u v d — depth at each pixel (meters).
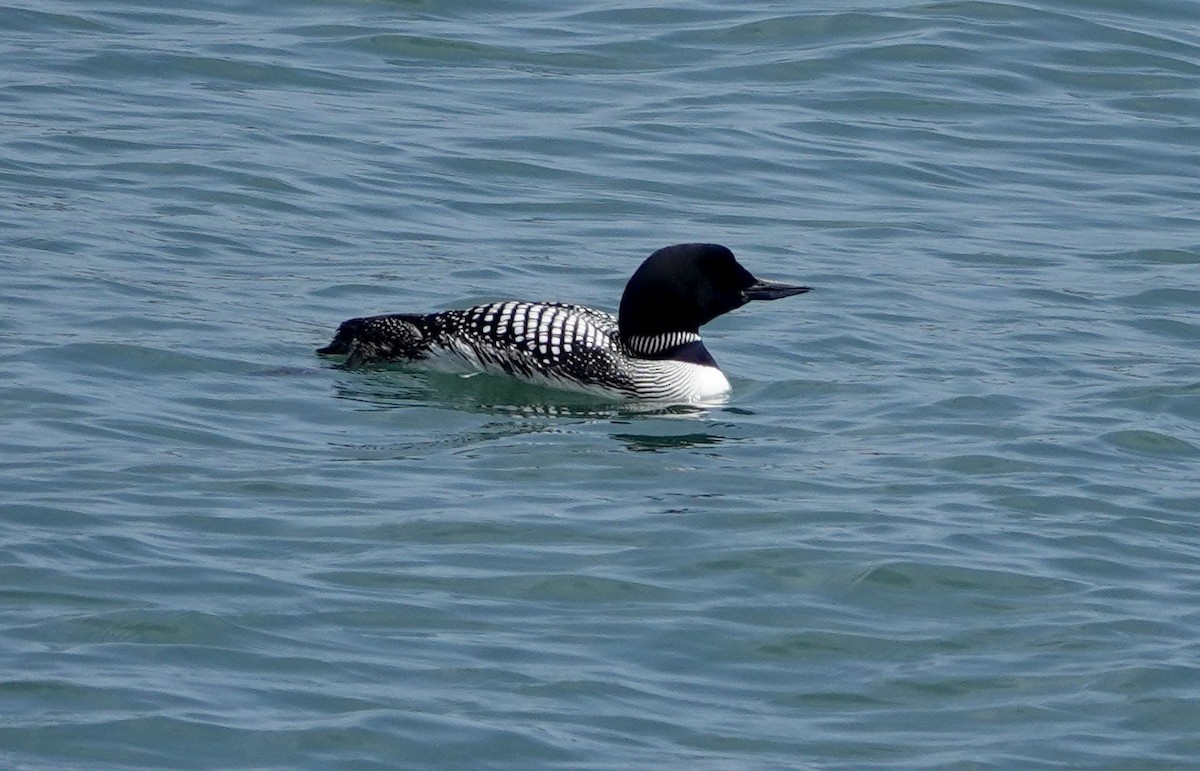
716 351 15.03
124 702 8.97
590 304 15.94
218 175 18.14
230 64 21.09
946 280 16.81
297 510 11.41
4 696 8.98
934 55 22.31
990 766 8.83
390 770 8.52
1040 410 13.77
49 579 10.18
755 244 17.53
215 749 8.62
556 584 10.52
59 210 16.92
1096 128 20.81
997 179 19.52
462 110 20.44
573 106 20.70
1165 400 13.98
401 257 16.69
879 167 19.61
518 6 23.55
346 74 21.22
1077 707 9.38
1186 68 22.25
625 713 9.14
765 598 10.47
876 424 13.47
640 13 23.36
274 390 13.59
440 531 11.19
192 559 10.56
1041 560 11.08
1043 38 22.89
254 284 15.74
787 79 21.70
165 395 13.30
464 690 9.25
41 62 20.70
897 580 10.73
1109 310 16.19
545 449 12.79
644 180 18.94
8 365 13.46
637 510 11.66
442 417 13.39
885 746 8.98
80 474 11.73
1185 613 10.40
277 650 9.55
